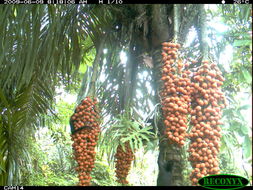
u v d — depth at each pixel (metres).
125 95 2.62
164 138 1.88
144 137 2.02
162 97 1.97
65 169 4.12
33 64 2.71
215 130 1.72
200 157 1.66
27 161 3.57
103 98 2.77
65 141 4.46
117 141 2.19
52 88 3.30
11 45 2.95
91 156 2.07
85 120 2.12
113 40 2.70
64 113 4.61
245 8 2.23
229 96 2.32
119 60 2.84
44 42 2.78
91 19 2.88
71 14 2.81
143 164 2.99
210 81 1.80
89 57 4.05
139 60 2.57
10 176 3.21
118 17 2.51
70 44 2.97
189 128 2.03
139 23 2.27
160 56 2.10
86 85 2.94
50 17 2.83
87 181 2.03
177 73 1.88
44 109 3.43
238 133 1.93
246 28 2.37
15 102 3.36
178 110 1.77
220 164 2.18
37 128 3.58
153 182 2.96
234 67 2.31
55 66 2.96
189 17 2.10
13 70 2.84
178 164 1.83
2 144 3.25
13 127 3.34
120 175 2.28
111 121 2.50
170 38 2.10
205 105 1.77
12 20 3.04
